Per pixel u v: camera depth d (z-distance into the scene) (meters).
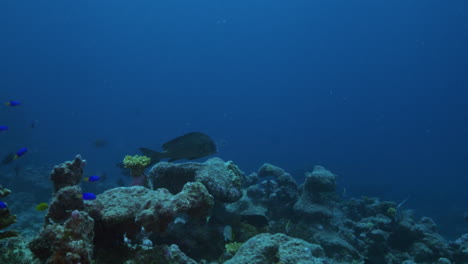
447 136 143.62
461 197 37.28
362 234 9.27
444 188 48.12
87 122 121.62
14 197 14.13
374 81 142.38
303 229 8.48
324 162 70.06
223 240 5.87
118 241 3.88
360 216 11.36
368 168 71.00
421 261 8.45
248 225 6.62
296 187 9.81
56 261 2.79
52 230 3.00
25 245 3.54
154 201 3.68
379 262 8.05
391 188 37.38
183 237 5.56
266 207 9.11
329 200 9.45
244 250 4.02
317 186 9.44
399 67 137.25
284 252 3.75
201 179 5.98
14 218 3.70
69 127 104.06
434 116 143.75
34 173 17.73
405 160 105.94
